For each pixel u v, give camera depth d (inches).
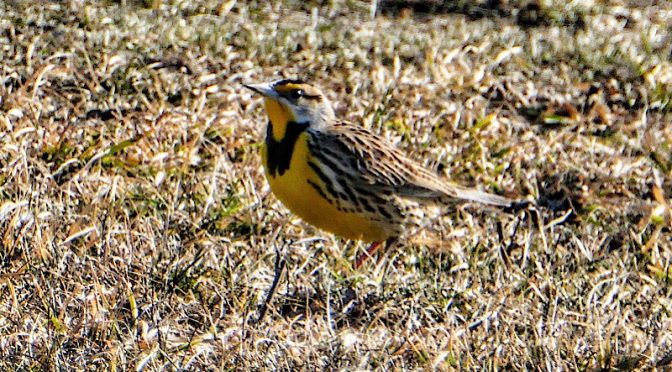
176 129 481.7
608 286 402.9
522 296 392.2
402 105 526.6
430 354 357.4
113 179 432.5
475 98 546.3
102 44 549.6
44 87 513.3
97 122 497.4
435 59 572.4
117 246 399.2
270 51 565.9
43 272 381.4
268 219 438.3
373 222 426.0
